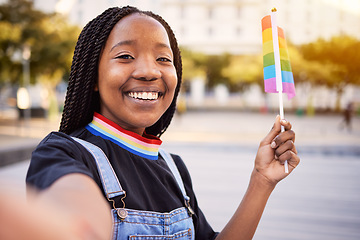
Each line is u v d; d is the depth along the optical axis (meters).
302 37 53.34
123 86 0.94
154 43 0.97
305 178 7.61
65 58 19.44
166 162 1.12
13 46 17.94
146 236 0.85
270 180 1.07
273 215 5.16
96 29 0.97
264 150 1.08
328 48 32.09
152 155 1.02
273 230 4.57
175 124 21.30
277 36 1.13
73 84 1.01
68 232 0.31
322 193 6.38
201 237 1.14
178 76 1.24
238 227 1.06
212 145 12.21
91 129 0.98
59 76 22.70
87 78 0.97
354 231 4.57
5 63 19.38
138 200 0.88
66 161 0.65
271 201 5.87
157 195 0.95
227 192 6.38
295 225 4.77
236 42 53.94
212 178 7.47
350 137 14.89
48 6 40.16
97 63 0.97
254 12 53.69
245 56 40.81
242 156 10.38
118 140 0.96
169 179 1.02
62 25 20.73
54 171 0.60
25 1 18.81
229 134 15.54
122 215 0.82
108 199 0.82
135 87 0.94
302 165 9.23
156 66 0.96
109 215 0.54
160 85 0.98
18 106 21.28
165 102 1.01
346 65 31.97
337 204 5.71
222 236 1.08
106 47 0.96
